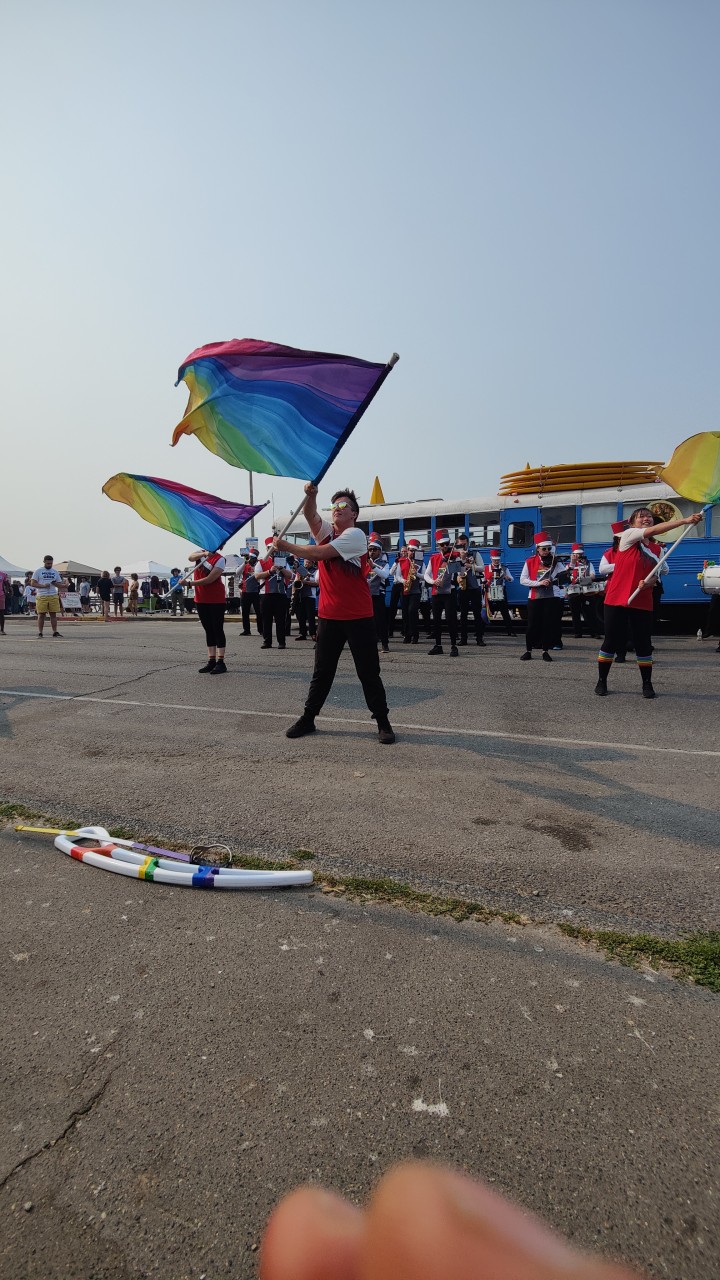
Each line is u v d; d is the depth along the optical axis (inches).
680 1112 60.3
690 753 179.6
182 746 190.4
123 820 135.1
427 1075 65.0
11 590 1235.2
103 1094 63.4
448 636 572.4
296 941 89.7
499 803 141.8
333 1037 70.5
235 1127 59.1
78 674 327.6
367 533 674.8
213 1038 70.7
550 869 110.3
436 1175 40.1
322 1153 56.1
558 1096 62.2
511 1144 56.9
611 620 258.2
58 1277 46.6
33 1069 66.8
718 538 520.7
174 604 1103.0
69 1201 52.4
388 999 76.8
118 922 95.7
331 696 265.0
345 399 187.2
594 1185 52.9
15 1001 77.7
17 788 155.4
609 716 226.5
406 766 168.9
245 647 465.1
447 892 102.9
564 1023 72.4
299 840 123.3
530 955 85.7
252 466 203.9
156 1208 51.7
